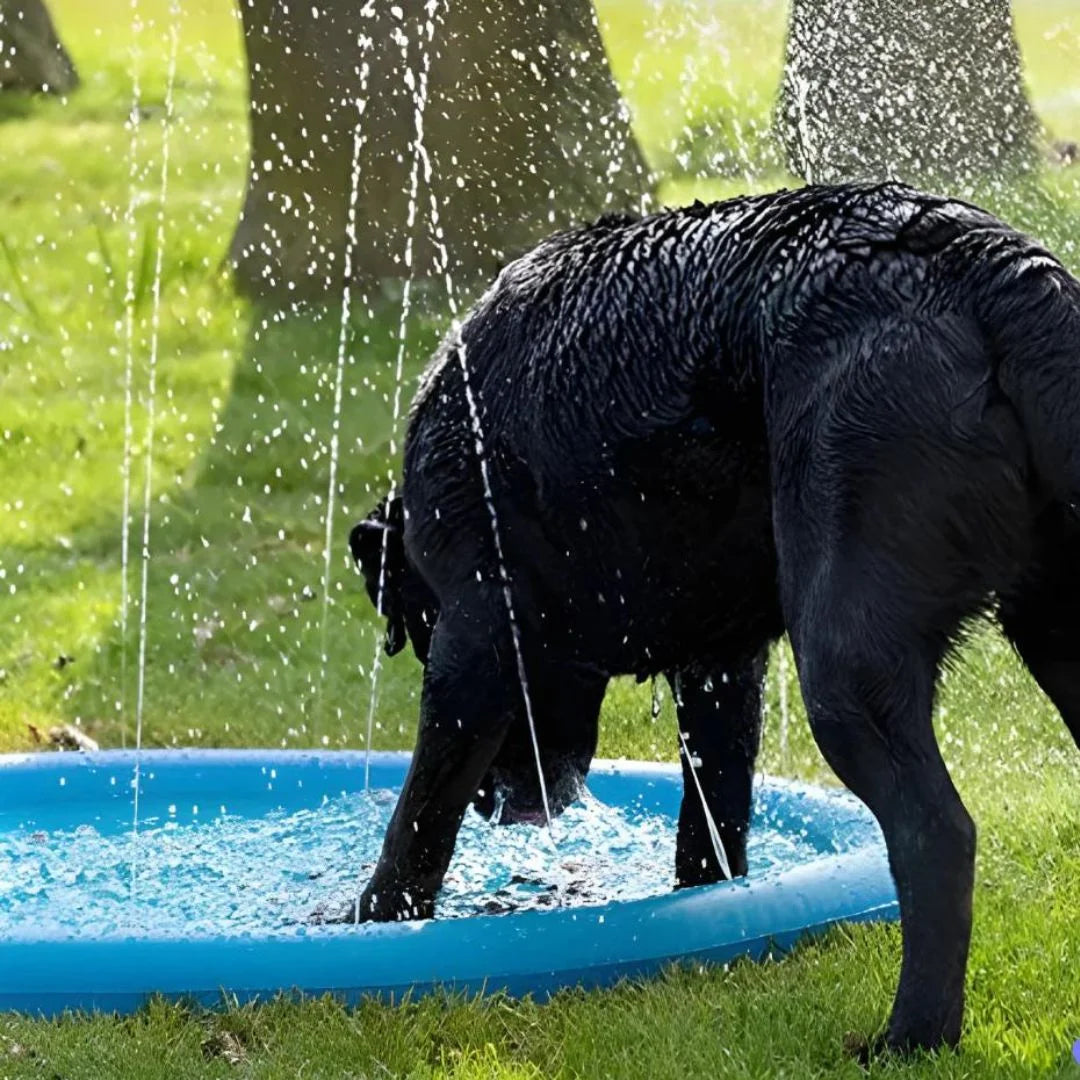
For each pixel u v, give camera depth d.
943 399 6.68
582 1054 7.30
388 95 21.45
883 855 8.93
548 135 21.17
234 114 33.62
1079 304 6.73
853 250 6.98
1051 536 6.82
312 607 15.42
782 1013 7.57
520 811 9.30
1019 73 21.02
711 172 23.12
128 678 14.30
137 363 21.64
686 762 9.18
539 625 8.44
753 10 28.06
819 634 6.78
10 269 25.12
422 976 7.86
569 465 7.90
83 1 42.09
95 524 17.61
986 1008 7.62
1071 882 9.17
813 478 6.85
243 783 11.62
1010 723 11.88
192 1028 7.59
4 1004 7.86
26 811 11.47
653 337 7.57
